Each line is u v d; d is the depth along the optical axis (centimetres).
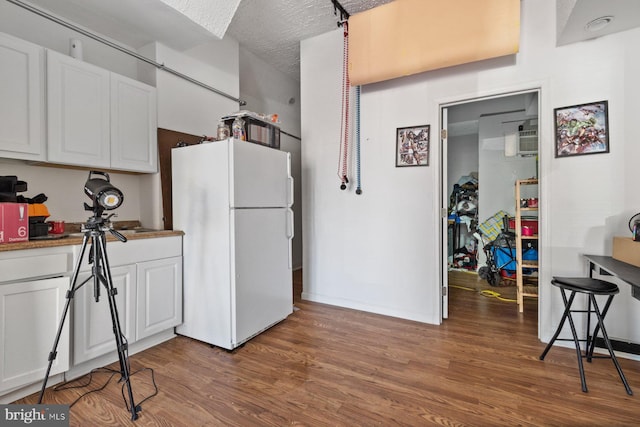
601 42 203
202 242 229
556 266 220
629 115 197
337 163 314
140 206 274
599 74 203
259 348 220
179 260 237
